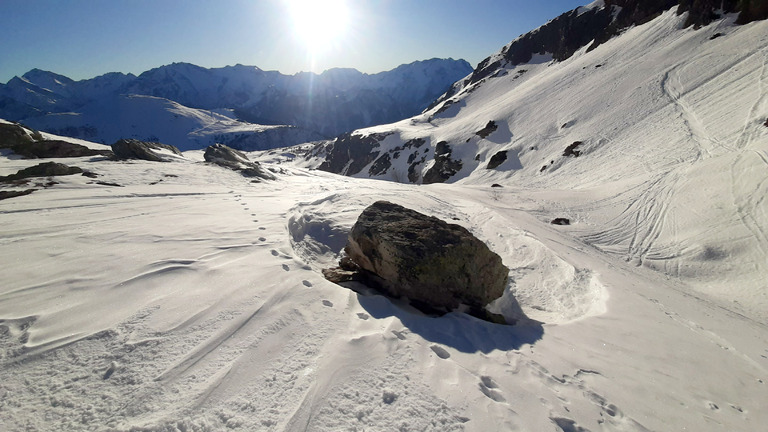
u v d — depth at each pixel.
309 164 103.06
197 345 3.49
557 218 17.50
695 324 6.40
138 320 3.79
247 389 3.02
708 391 4.10
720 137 21.25
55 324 3.62
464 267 6.09
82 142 29.00
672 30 44.09
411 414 2.94
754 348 5.70
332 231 9.29
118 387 2.93
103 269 4.89
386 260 6.17
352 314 4.53
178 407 2.79
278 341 3.69
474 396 3.24
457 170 48.62
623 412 3.42
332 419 2.81
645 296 7.66
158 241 6.19
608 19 66.44
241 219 8.26
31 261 5.07
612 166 26.02
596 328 5.50
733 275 11.11
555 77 55.81
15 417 2.59
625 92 36.62
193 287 4.61
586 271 8.97
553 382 3.74
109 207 9.04
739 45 31.73
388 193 15.95
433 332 4.50
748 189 14.21
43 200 9.45
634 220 16.14
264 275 5.15
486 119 54.00
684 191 16.81
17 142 19.73
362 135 77.94
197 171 18.75
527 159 38.56
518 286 8.02
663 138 25.31
